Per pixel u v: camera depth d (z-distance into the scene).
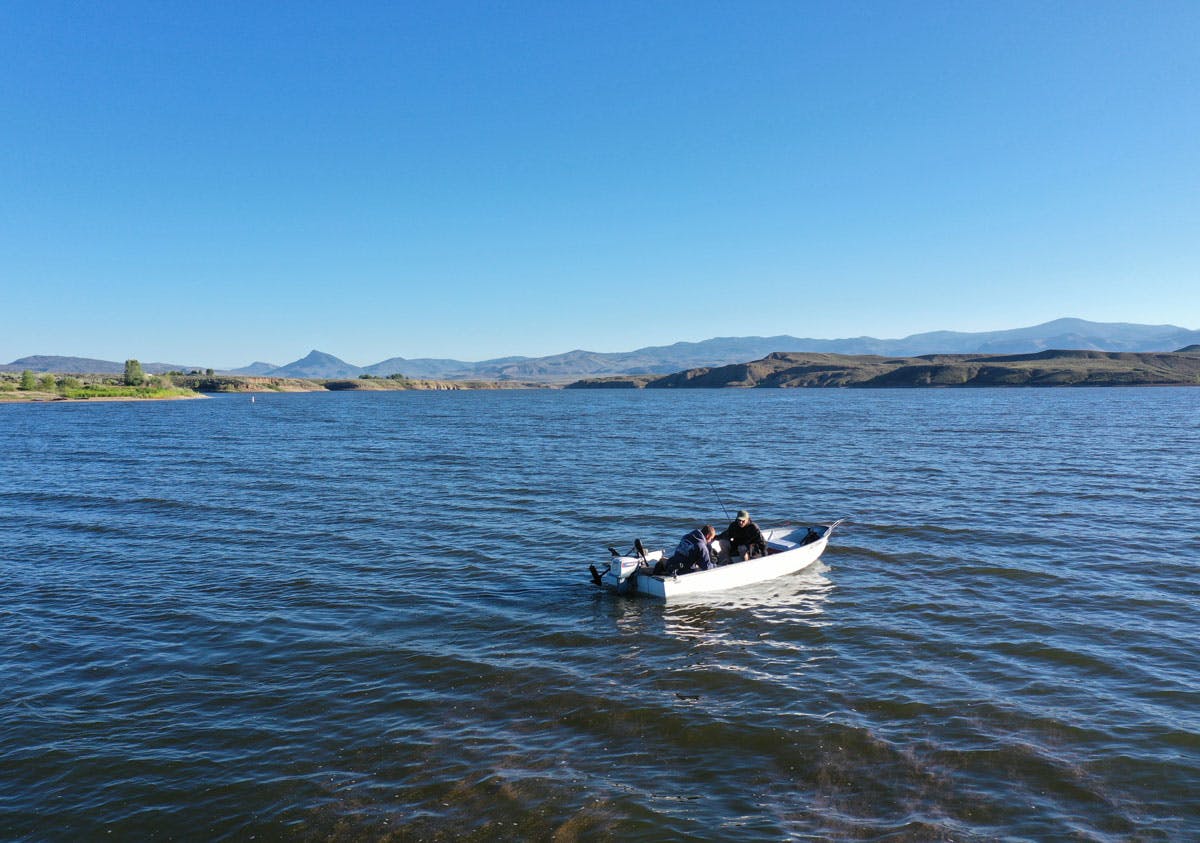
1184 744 10.86
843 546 23.28
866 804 9.46
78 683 13.36
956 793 9.66
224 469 43.19
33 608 17.56
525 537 25.06
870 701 12.42
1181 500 30.47
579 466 43.97
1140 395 183.00
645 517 28.36
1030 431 67.88
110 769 10.46
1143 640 15.03
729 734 11.34
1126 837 8.73
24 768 10.48
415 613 17.20
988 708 12.09
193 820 9.27
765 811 9.33
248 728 11.62
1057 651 14.51
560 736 11.33
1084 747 10.81
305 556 22.47
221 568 21.09
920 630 15.84
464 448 56.34
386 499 32.31
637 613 17.23
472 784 9.98
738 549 20.25
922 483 35.81
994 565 20.84
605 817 9.21
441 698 12.67
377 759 10.66
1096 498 31.09
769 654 14.64
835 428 74.88
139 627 16.23
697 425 83.12
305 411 134.50
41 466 45.19
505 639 15.55
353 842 8.79
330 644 15.20
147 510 29.95
